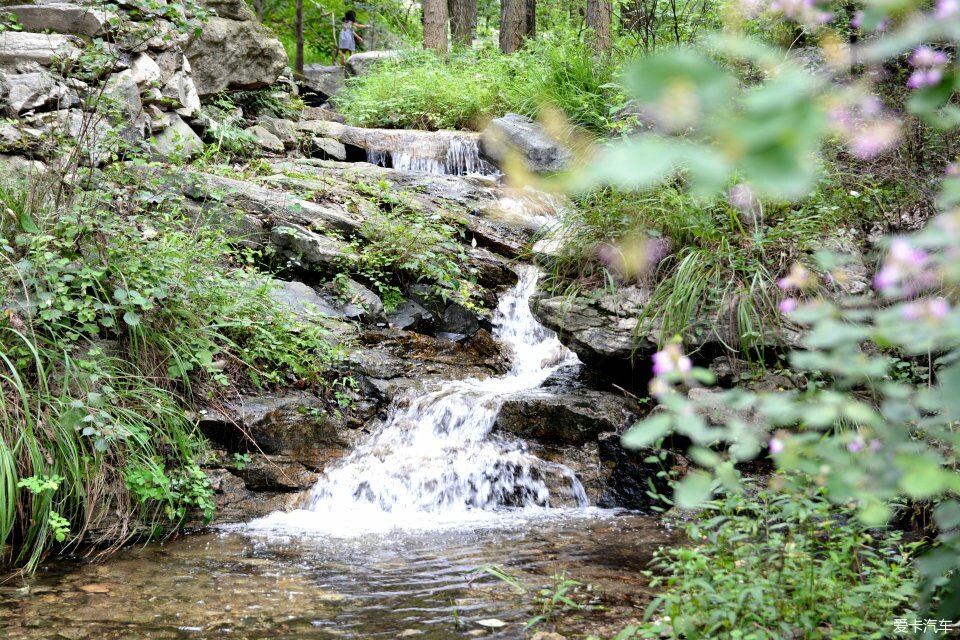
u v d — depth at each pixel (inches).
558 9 747.4
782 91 30.9
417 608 147.5
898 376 190.4
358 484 225.6
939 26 39.9
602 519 213.8
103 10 264.1
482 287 313.6
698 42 192.7
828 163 234.5
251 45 430.9
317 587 159.2
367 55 695.7
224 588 158.6
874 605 115.1
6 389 189.2
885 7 43.1
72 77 287.9
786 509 118.6
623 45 433.1
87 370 198.7
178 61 372.8
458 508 225.8
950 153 223.0
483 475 229.5
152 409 200.5
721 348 233.8
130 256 219.1
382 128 518.3
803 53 199.9
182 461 205.3
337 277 292.7
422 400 253.4
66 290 199.8
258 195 307.9
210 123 386.0
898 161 226.5
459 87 516.7
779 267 235.0
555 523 209.3
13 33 308.8
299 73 653.9
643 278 251.8
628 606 147.0
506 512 223.0
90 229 215.5
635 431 53.6
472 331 298.2
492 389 267.0
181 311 225.3
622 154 30.8
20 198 215.9
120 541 186.9
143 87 337.4
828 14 61.4
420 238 312.0
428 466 229.8
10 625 138.6
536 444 242.2
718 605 115.8
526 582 161.2
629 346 241.1
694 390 225.8
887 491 65.5
